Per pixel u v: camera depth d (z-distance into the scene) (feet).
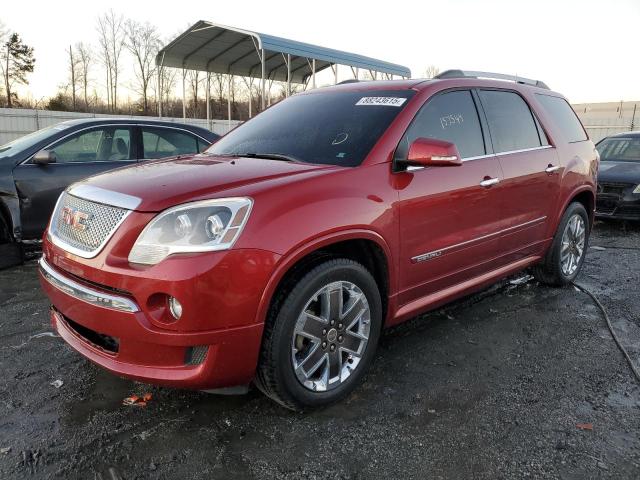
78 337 8.75
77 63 160.76
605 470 7.31
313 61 52.85
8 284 15.80
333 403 9.02
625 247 21.56
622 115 90.89
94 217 8.19
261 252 7.57
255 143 11.43
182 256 7.26
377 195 9.21
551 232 14.39
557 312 13.53
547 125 14.23
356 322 9.18
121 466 7.39
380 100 11.06
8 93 171.73
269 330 7.98
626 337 12.00
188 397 9.21
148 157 21.27
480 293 14.93
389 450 7.77
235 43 54.85
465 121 11.66
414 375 10.07
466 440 8.01
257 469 7.34
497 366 10.48
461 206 10.89
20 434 8.10
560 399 9.22
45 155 18.07
